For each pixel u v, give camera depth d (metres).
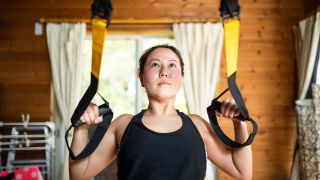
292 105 3.43
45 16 3.45
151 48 0.91
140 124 0.82
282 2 3.56
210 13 3.47
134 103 3.46
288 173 3.34
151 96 0.85
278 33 3.52
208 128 0.91
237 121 0.86
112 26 3.44
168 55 0.87
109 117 0.85
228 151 0.89
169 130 0.81
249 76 3.46
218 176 3.22
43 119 3.33
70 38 3.31
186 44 3.32
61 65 3.27
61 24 3.36
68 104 3.20
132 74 3.49
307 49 3.04
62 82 3.24
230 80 0.84
